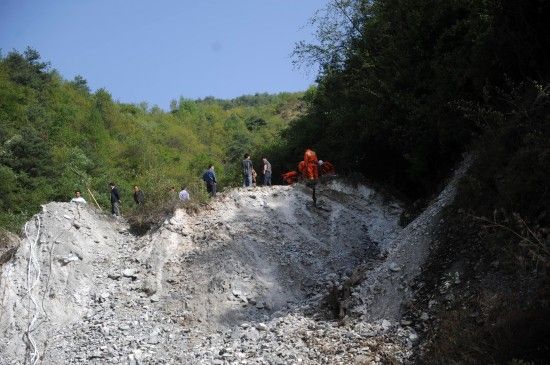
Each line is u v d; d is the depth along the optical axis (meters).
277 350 9.66
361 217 17.66
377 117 17.83
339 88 22.75
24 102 43.22
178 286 13.47
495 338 7.34
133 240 15.93
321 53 23.05
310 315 11.24
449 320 8.48
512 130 10.45
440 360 7.75
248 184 18.95
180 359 10.39
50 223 14.84
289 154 27.30
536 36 11.15
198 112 80.62
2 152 31.53
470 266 9.54
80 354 10.84
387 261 11.43
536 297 7.59
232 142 65.94
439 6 15.45
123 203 32.62
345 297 10.97
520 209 9.06
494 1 12.17
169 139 59.38
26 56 49.59
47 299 12.64
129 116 60.62
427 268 10.41
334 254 15.57
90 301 13.12
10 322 11.80
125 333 11.62
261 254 14.64
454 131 14.15
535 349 6.79
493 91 12.57
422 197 17.61
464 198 10.91
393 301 10.20
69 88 52.62
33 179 30.83
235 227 15.58
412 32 16.67
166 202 17.19
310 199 17.80
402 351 8.73
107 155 43.69
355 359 8.70
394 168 19.67
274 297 13.14
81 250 14.45
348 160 20.81
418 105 16.19
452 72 14.16
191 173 44.59
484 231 9.68
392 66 17.62
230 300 12.81
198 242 14.98
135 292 13.38
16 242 16.73
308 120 27.05
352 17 22.30
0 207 27.34
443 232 10.93
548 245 7.57
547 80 10.87
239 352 10.01
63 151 37.62
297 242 15.71
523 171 9.34
